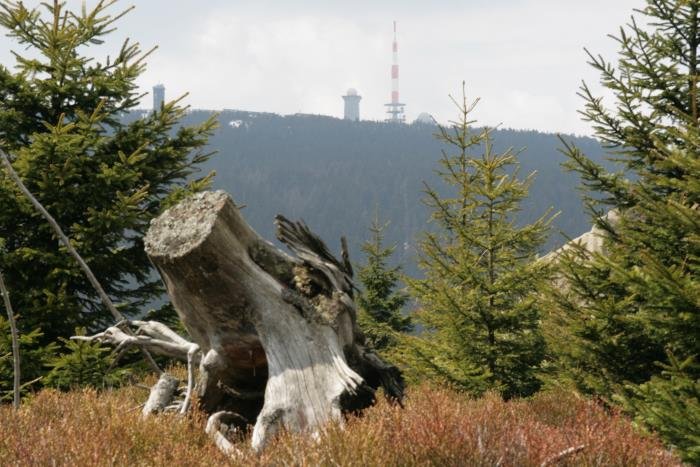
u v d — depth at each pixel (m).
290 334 7.72
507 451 6.27
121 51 15.86
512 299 13.49
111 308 9.69
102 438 6.34
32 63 14.98
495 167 13.95
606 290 11.32
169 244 7.65
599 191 11.82
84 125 14.52
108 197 14.77
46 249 14.10
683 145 11.08
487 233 14.02
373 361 8.56
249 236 8.02
